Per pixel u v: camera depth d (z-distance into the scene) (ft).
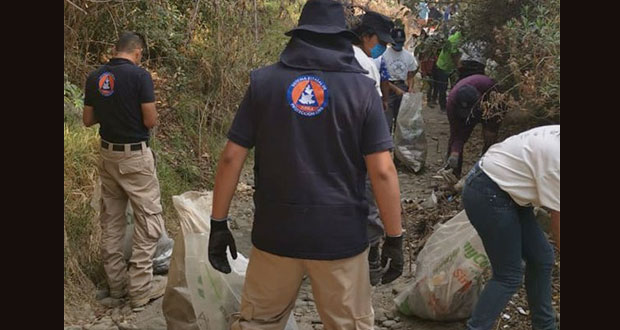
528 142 9.53
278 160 8.15
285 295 8.69
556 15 15.87
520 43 16.46
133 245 12.99
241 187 20.44
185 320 10.58
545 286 10.33
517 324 11.86
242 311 8.93
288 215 8.13
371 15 14.07
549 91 14.33
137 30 21.15
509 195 9.65
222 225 8.70
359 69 8.36
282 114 8.12
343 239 8.16
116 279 13.14
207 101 22.66
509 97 17.63
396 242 8.41
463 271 11.44
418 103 22.85
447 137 28.04
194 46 23.09
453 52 23.13
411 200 19.40
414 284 12.12
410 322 12.25
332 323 8.55
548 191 9.12
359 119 8.10
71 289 12.97
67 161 15.02
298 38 8.46
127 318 12.55
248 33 23.95
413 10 24.66
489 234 9.82
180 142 20.92
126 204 13.43
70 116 16.98
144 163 12.81
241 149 8.41
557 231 9.44
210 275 10.48
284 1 26.81
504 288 9.91
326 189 8.11
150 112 12.62
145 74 12.60
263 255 8.46
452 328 11.83
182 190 18.79
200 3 23.16
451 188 18.57
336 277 8.27
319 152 8.09
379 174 8.16
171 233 16.52
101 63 21.02
